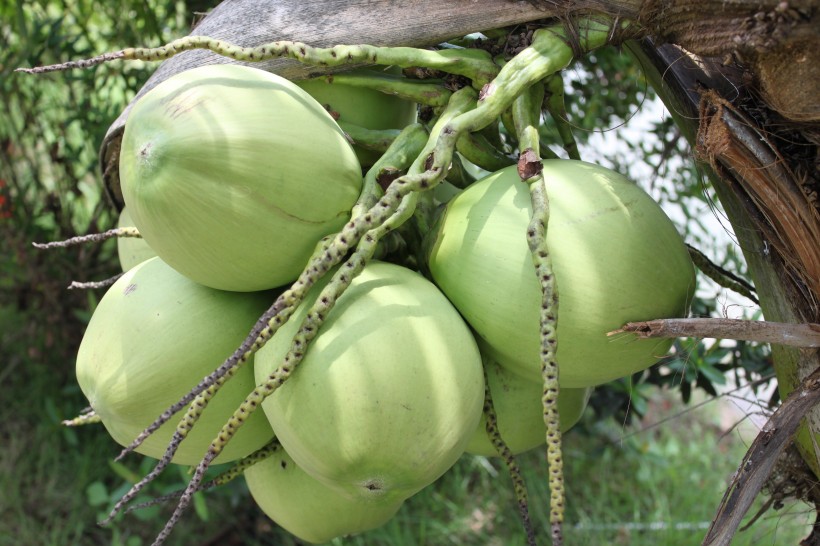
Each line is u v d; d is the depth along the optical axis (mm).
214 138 1042
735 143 1056
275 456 1242
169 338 1134
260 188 1052
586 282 1070
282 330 1080
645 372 2152
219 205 1051
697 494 2689
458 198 1146
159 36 2006
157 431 1160
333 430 1046
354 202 1106
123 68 2168
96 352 1153
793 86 1002
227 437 1049
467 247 1104
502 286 1083
